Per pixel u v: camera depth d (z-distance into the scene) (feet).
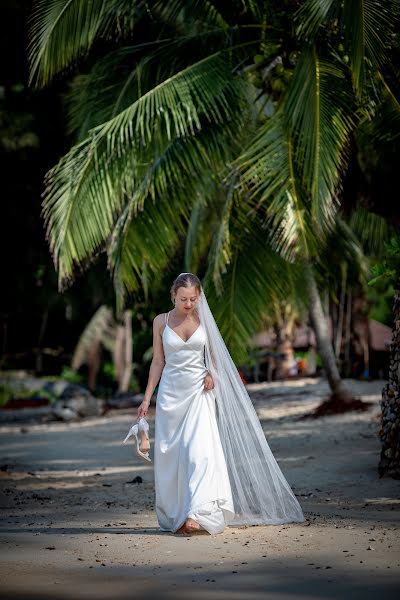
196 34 52.90
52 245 48.34
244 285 56.24
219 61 49.16
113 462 50.78
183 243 75.92
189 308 24.18
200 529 23.40
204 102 47.93
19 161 110.42
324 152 43.45
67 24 50.26
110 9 51.08
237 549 20.71
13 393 128.67
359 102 43.88
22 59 105.50
